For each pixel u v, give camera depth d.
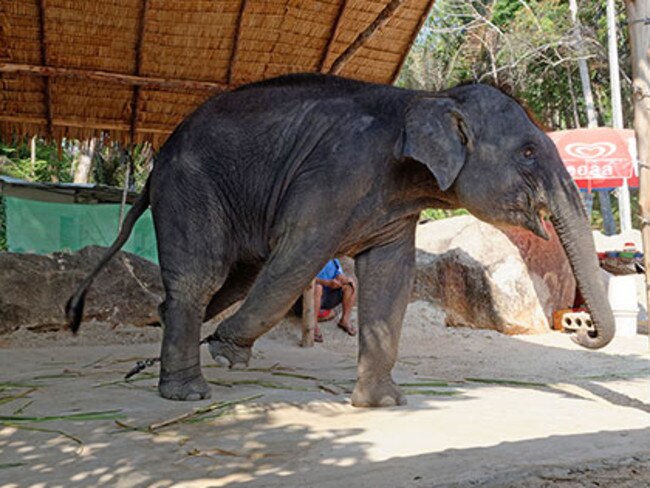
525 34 29.06
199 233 5.16
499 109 4.64
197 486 3.12
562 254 11.05
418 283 10.26
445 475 3.17
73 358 7.25
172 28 8.54
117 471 3.35
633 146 11.81
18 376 6.04
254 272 5.70
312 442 3.86
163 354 5.15
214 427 4.23
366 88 5.10
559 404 5.04
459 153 4.54
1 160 21.33
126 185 10.45
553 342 9.39
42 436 4.01
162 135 9.59
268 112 5.22
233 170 5.19
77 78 8.62
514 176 4.54
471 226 10.63
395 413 4.64
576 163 11.62
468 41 32.50
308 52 9.22
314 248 4.71
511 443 3.77
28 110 8.99
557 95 31.73
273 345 8.56
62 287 8.69
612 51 24.25
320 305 9.35
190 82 8.95
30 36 8.32
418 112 4.59
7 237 12.77
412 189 4.84
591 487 3.07
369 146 4.76
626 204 21.39
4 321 8.28
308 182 4.78
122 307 8.95
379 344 4.93
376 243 5.00
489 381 6.20
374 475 3.20
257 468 3.38
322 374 6.46
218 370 6.49
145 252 13.22
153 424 4.18
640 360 7.96
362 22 8.94
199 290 5.16
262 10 8.55
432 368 7.21
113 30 8.41
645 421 4.44
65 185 13.51
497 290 10.01
